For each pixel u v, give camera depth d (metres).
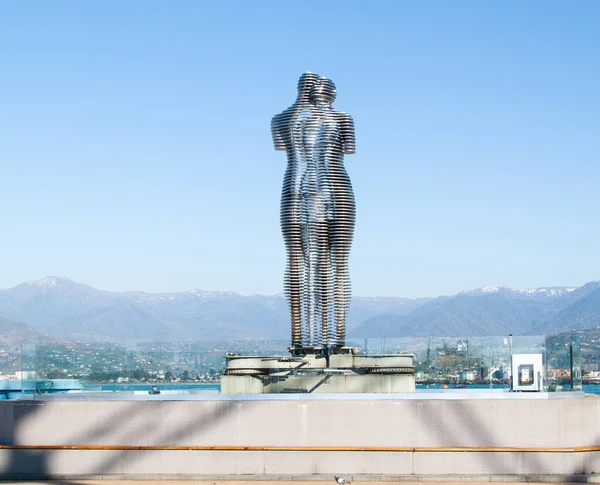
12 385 45.81
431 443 33.81
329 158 38.25
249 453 34.09
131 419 34.78
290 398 34.72
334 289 38.12
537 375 36.12
